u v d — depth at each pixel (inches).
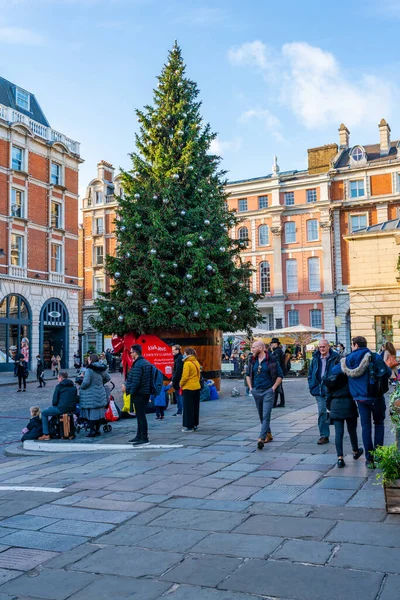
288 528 199.5
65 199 1654.8
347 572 159.5
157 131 773.3
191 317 697.0
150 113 791.1
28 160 1513.3
